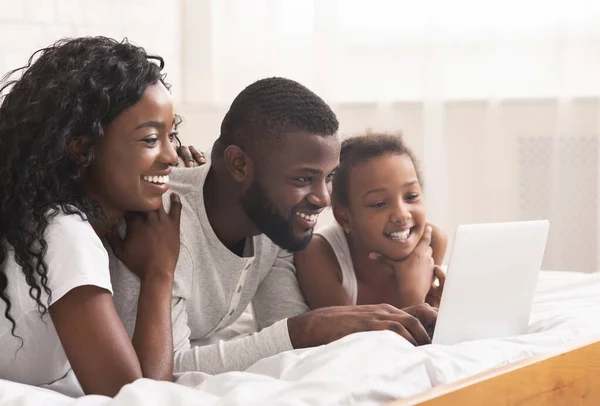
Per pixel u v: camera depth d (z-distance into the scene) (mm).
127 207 1243
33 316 1168
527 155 2832
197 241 1411
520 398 1109
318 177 1356
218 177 1405
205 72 3043
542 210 2832
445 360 1132
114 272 1322
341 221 1582
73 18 2727
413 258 1562
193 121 3051
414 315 1384
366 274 1583
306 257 1563
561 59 2756
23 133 1183
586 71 2746
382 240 1538
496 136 2836
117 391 1081
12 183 1166
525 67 2812
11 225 1149
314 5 2951
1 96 1337
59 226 1142
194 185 1423
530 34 2799
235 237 1442
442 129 2865
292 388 972
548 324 1453
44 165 1175
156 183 1244
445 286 1293
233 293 1466
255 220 1393
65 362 1239
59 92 1185
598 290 1750
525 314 1420
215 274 1436
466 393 1009
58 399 1017
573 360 1222
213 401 932
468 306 1326
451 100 2879
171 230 1316
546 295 1715
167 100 1243
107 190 1229
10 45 2592
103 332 1092
